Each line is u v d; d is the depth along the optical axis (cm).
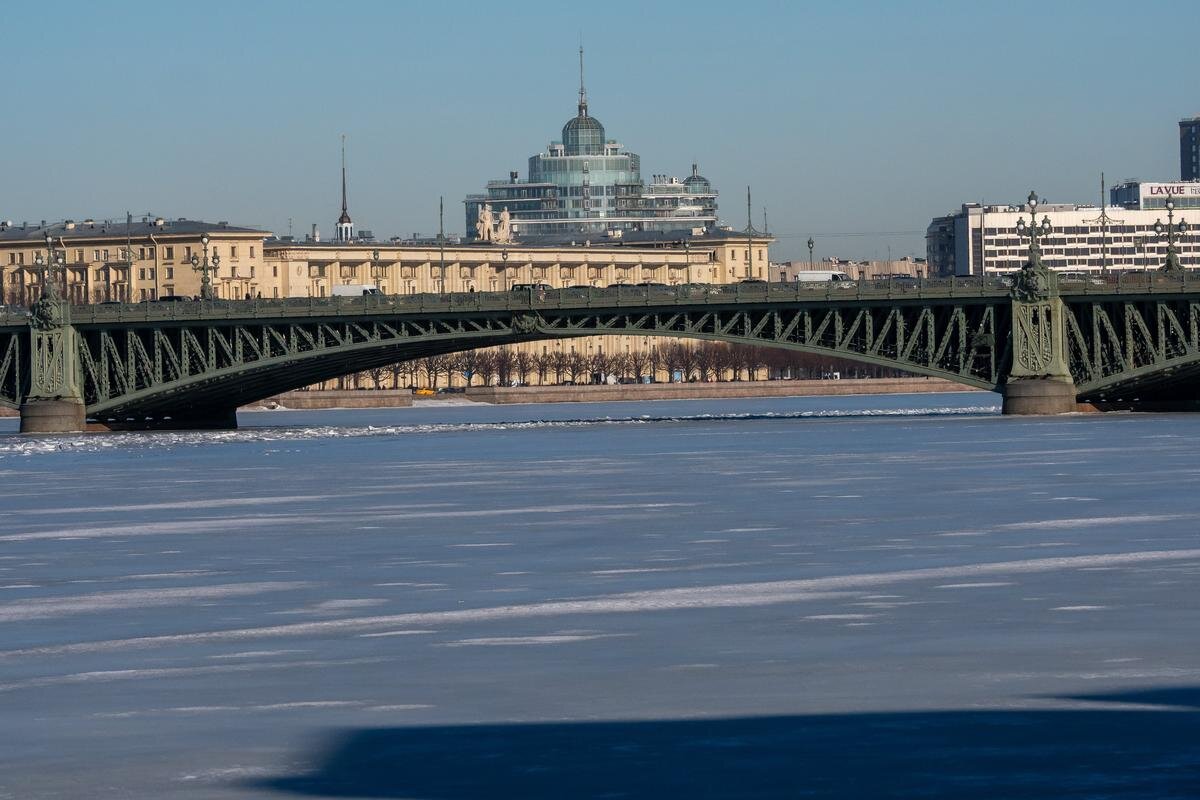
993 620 6662
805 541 9544
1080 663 5744
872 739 4756
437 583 8044
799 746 4697
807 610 7006
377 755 4653
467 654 6119
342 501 12794
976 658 5862
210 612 7269
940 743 4700
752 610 7038
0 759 4675
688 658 5966
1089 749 4606
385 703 5306
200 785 4366
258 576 8425
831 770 4447
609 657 6009
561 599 7456
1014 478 13688
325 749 4725
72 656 6231
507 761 4575
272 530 10700
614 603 7294
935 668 5700
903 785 4300
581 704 5247
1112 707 5069
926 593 7419
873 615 6838
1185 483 12900
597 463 16812
